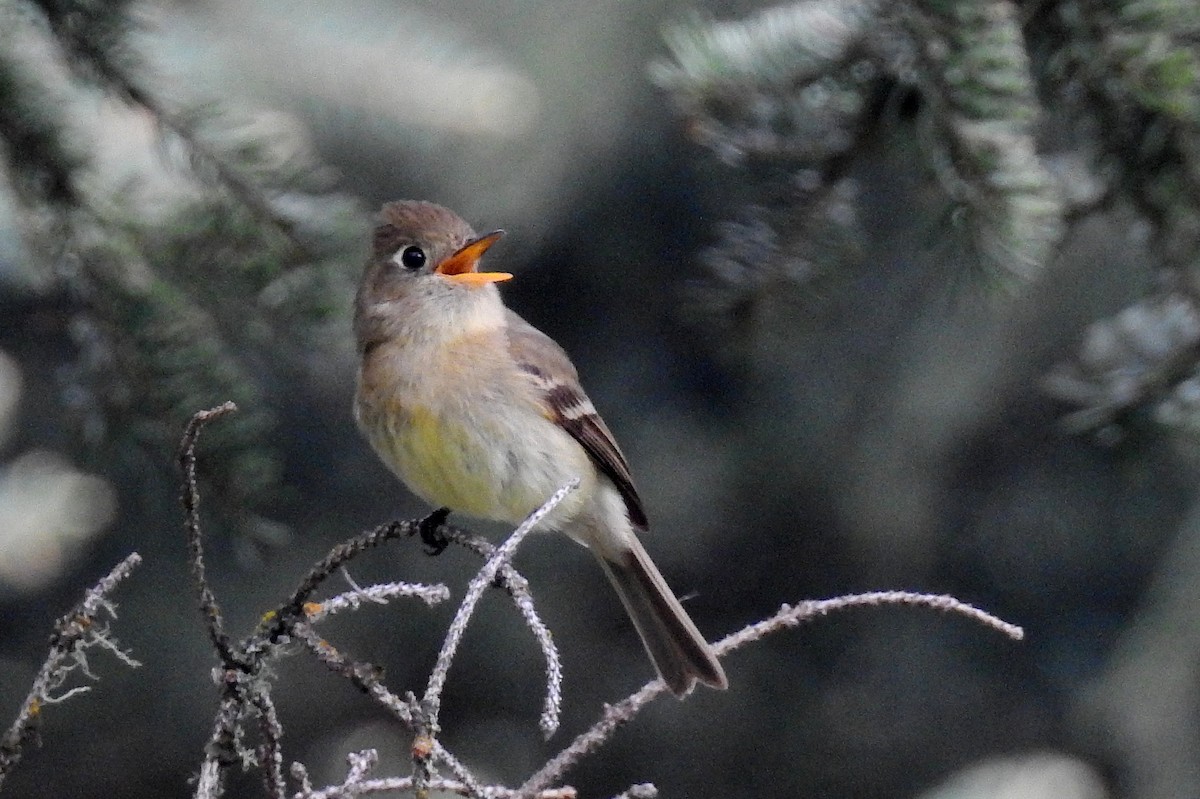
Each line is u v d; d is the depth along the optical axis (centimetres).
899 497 1210
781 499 1230
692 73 756
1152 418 805
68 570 1212
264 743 519
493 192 1023
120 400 779
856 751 1255
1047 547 1238
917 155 748
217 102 756
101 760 1223
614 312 1220
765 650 1281
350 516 1227
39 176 759
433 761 494
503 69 919
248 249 772
